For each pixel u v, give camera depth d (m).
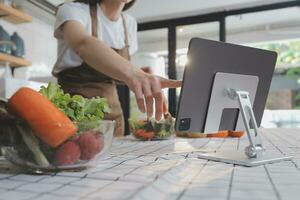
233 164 0.67
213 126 0.81
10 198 0.41
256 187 0.48
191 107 0.77
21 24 2.82
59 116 0.53
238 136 1.26
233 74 0.79
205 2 3.17
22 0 2.67
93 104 0.62
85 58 0.93
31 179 0.52
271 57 0.86
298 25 3.32
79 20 1.19
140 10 3.34
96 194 0.42
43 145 0.54
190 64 0.71
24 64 2.62
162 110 0.79
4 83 2.11
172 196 0.43
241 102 0.77
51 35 3.27
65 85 1.43
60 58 1.41
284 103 3.45
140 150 0.90
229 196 0.43
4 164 0.65
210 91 0.77
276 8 3.17
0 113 0.53
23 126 0.54
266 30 3.42
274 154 0.78
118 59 0.85
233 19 3.41
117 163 0.66
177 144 1.07
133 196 0.40
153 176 0.52
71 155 0.55
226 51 0.75
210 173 0.58
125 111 3.38
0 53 2.34
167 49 3.60
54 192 0.44
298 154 0.81
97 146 0.58
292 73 3.43
